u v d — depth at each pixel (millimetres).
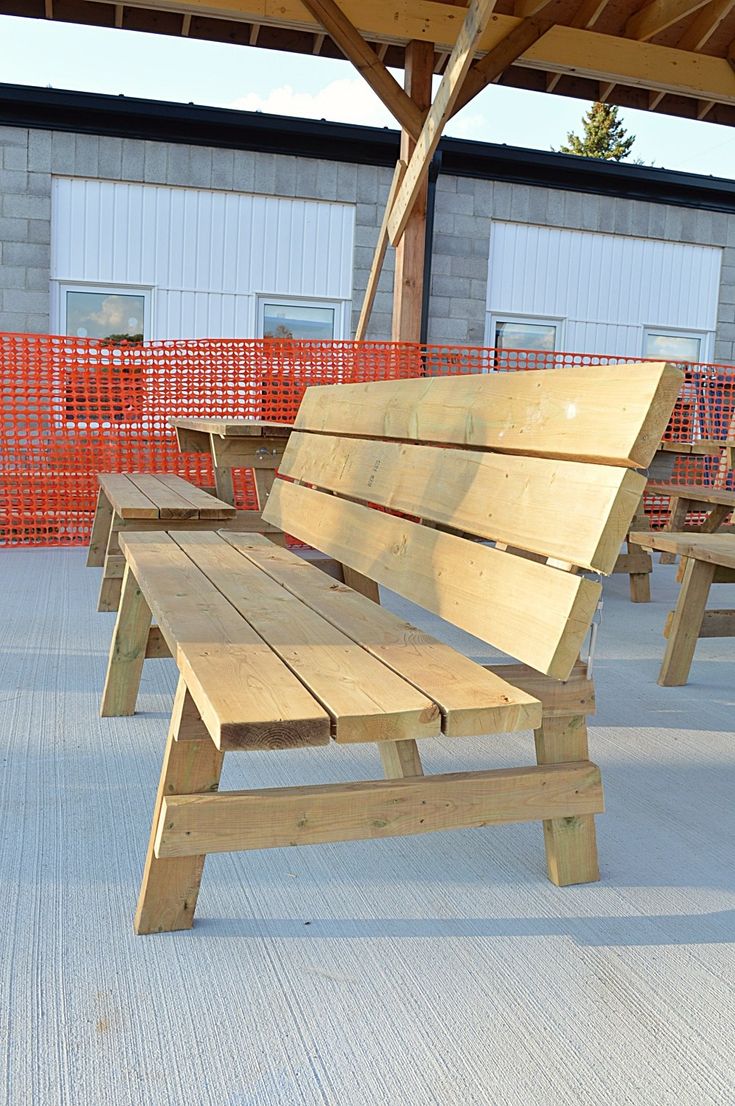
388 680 1325
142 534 2555
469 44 4480
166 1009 1258
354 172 8656
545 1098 1117
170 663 2969
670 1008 1300
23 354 5527
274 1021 1242
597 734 2465
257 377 6094
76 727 2332
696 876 1687
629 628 3805
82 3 5742
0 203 7930
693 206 9695
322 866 1690
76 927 1444
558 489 1425
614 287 9617
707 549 2674
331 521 2414
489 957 1408
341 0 5320
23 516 5457
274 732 1136
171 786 1345
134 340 8398
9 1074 1127
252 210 8477
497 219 9125
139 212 8242
